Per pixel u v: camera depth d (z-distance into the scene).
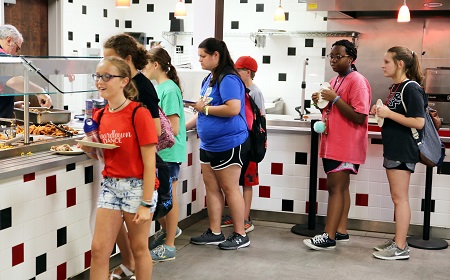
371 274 4.25
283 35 8.91
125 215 3.17
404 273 4.29
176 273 4.16
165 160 4.18
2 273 3.09
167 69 4.19
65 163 3.47
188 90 5.55
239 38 9.16
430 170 4.92
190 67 6.20
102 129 3.12
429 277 4.22
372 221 5.36
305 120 5.80
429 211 5.00
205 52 4.38
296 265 4.41
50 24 8.37
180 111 4.20
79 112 8.44
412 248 4.90
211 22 6.07
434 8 6.86
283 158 5.53
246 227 5.25
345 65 4.60
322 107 4.59
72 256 3.66
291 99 9.03
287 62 8.98
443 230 5.19
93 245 3.17
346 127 4.58
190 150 5.30
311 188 5.23
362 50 8.33
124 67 3.05
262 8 9.03
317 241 4.76
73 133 4.14
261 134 4.70
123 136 3.06
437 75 7.63
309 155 5.46
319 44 8.82
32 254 3.30
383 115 4.34
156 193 3.22
